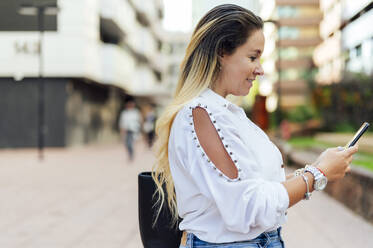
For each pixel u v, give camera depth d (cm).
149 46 3675
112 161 1524
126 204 704
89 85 2552
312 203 714
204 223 126
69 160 1555
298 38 4294
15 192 825
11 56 2109
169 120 131
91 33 2230
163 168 144
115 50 2534
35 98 2148
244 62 129
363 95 1037
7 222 579
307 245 468
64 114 2148
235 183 116
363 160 820
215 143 121
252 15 130
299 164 1174
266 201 114
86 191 838
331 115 1859
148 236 160
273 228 130
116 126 3328
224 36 128
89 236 507
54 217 609
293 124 3097
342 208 674
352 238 494
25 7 1609
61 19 2095
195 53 133
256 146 127
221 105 128
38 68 2112
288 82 4744
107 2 2388
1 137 2138
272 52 4712
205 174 119
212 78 133
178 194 131
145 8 3356
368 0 720
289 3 4156
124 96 3581
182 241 137
